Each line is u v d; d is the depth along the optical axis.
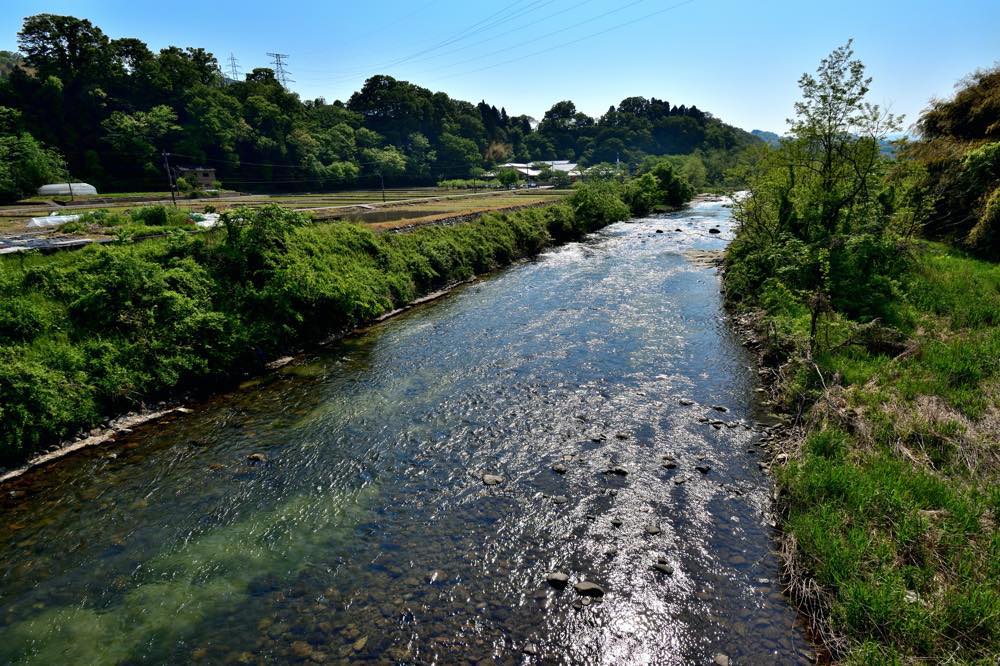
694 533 10.13
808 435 12.12
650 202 76.88
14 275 17.19
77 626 8.41
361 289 25.52
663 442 13.46
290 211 27.06
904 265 19.94
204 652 7.87
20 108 89.19
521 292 30.31
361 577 9.32
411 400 16.56
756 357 19.02
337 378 18.69
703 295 28.09
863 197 23.22
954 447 10.42
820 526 9.07
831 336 16.31
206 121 102.56
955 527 8.36
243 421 15.58
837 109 22.59
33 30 95.94
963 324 16.45
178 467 13.09
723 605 8.42
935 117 33.88
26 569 9.69
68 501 11.73
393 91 161.12
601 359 19.33
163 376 16.72
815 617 7.91
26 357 14.67
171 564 9.74
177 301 18.70
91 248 20.48
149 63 108.69
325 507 11.38
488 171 157.88
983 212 24.78
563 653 7.70
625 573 9.22
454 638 7.99
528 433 14.21
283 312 21.50
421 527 10.63
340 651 7.81
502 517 10.84
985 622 6.79
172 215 31.36
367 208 56.72
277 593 9.01
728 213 71.56
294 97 133.38
